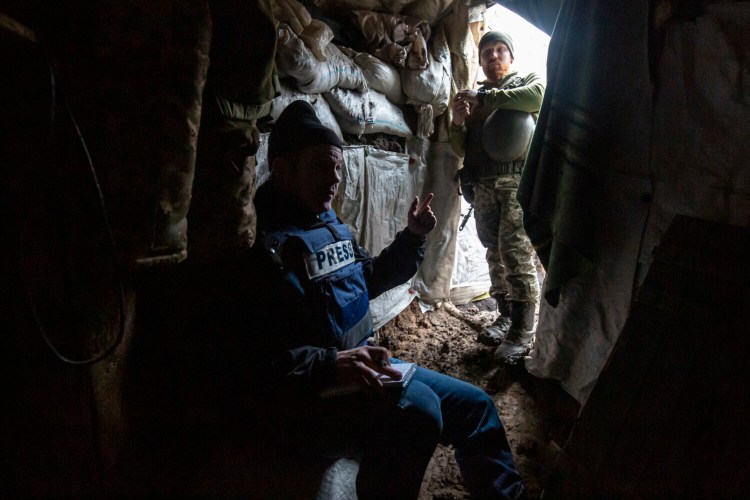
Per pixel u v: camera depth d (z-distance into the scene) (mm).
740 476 951
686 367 1117
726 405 1024
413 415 1087
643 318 1242
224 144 881
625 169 1414
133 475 955
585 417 1242
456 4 2596
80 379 762
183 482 1142
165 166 724
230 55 851
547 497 1260
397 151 2508
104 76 668
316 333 1149
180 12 708
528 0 1861
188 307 1113
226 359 1078
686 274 1198
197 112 752
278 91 1013
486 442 1209
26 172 646
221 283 1119
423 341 2461
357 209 2180
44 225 677
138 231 729
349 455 1141
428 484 1495
